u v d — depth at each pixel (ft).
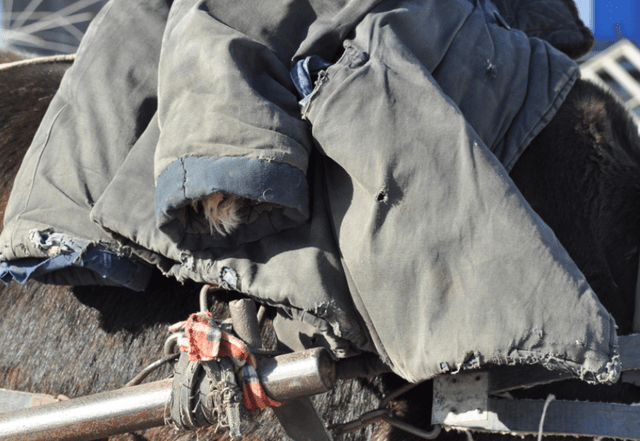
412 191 3.86
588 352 3.46
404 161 3.88
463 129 3.84
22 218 5.19
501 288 3.62
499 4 6.29
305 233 4.30
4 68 7.51
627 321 5.00
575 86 5.51
